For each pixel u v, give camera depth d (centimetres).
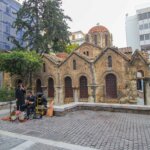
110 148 705
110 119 1219
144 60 2405
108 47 2614
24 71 2777
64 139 827
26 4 3866
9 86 3259
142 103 2559
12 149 711
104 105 1534
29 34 3884
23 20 4088
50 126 1065
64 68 2936
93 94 2662
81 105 1627
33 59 2669
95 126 1043
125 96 2484
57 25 3856
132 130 947
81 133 912
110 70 2591
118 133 898
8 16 4834
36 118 1280
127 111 1442
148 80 2386
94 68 2695
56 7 3994
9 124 1135
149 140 789
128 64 2495
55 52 4103
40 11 3897
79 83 2814
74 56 2853
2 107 1756
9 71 2702
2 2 4628
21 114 1215
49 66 3056
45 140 816
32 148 721
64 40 4016
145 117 1271
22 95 1320
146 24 5247
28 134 920
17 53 2577
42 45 3762
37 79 3170
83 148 709
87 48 3506
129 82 2480
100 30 4106
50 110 1359
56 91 2958
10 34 4859
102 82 2641
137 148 701
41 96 1393
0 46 4488
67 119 1241
